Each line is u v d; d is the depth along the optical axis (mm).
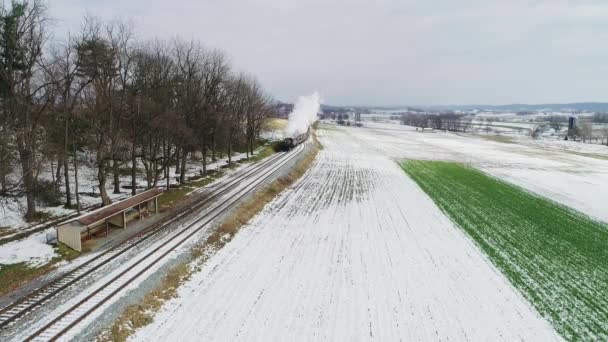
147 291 18031
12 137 28484
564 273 22906
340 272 21859
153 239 24328
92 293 17219
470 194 43156
